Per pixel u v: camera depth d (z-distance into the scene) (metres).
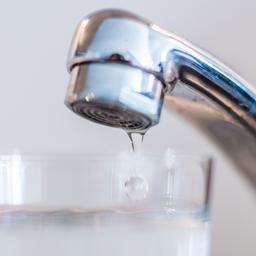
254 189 0.28
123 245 0.24
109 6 0.32
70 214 0.24
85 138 0.33
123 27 0.20
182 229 0.24
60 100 0.33
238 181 0.34
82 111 0.21
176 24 0.33
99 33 0.20
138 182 0.24
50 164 0.24
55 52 0.33
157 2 0.33
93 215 0.24
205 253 0.25
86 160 0.24
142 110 0.20
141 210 0.24
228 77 0.22
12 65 0.32
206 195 0.25
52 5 0.32
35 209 0.24
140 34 0.20
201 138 0.33
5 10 0.32
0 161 0.24
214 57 0.22
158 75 0.21
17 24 0.32
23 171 0.24
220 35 0.33
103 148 0.33
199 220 0.24
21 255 0.23
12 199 0.24
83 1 0.32
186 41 0.22
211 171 0.25
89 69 0.20
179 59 0.21
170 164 0.25
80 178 0.24
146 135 0.33
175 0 0.33
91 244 0.24
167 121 0.33
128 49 0.20
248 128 0.24
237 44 0.33
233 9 0.33
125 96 0.20
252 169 0.27
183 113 0.25
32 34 0.32
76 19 0.32
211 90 0.22
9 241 0.23
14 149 0.33
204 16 0.33
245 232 0.34
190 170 0.25
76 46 0.20
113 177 0.24
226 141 0.26
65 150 0.33
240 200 0.34
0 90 0.32
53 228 0.24
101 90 0.20
